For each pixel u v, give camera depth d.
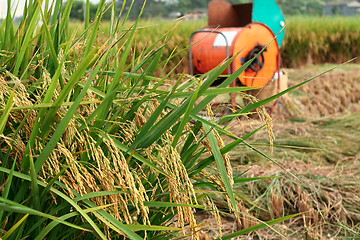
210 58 6.20
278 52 6.76
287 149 5.04
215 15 7.05
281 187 3.94
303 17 18.41
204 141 1.66
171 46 11.24
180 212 1.45
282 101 6.95
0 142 1.47
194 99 1.39
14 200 1.41
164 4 41.75
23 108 1.29
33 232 1.48
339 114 7.19
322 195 3.84
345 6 88.12
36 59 1.62
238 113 1.66
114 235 1.56
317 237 3.16
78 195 1.42
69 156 1.32
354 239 3.22
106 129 1.52
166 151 1.47
